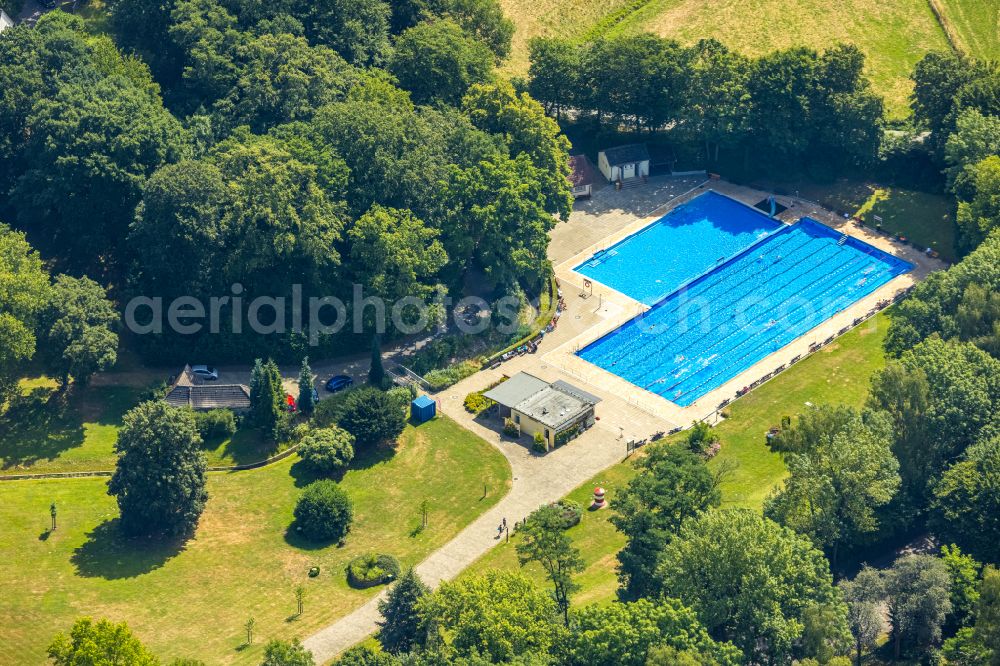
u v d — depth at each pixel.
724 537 155.62
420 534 187.00
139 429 178.88
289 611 171.50
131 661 146.38
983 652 150.75
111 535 181.62
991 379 187.50
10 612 166.25
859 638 158.12
